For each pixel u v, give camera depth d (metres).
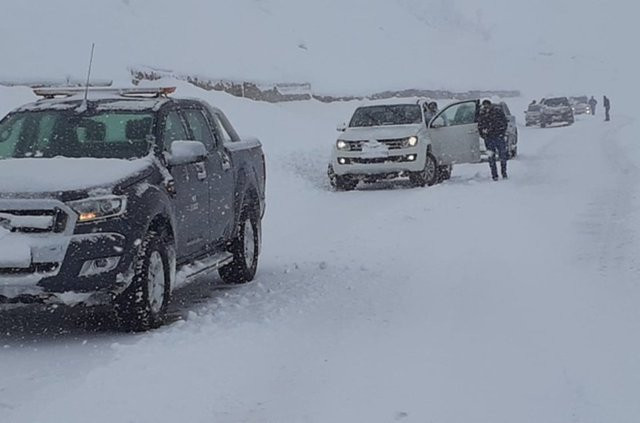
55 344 7.75
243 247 10.67
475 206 16.61
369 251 12.54
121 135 8.78
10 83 22.67
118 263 7.62
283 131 28.02
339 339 7.91
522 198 17.58
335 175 20.92
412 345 7.68
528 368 6.98
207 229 9.52
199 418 5.91
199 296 9.92
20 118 9.11
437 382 6.69
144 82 27.91
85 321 8.61
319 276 10.91
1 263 7.32
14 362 7.18
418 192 19.16
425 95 50.81
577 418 5.91
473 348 7.55
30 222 7.42
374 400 6.32
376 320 8.59
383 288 10.09
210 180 9.56
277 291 10.11
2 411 5.96
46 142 8.80
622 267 10.68
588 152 29.27
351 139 20.73
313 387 6.61
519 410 6.07
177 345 7.56
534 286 9.88
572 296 9.33
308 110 37.12
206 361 7.13
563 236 12.99
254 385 6.63
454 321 8.48
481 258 11.66
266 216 16.36
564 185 19.62
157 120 8.89
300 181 21.11
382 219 15.41
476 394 6.41
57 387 6.48
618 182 19.58
